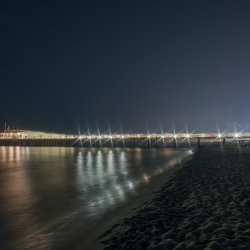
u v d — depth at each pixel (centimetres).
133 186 2086
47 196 1791
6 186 2261
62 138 17188
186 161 3853
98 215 1261
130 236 833
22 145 19750
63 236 993
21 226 1137
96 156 7138
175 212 1046
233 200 1116
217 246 654
